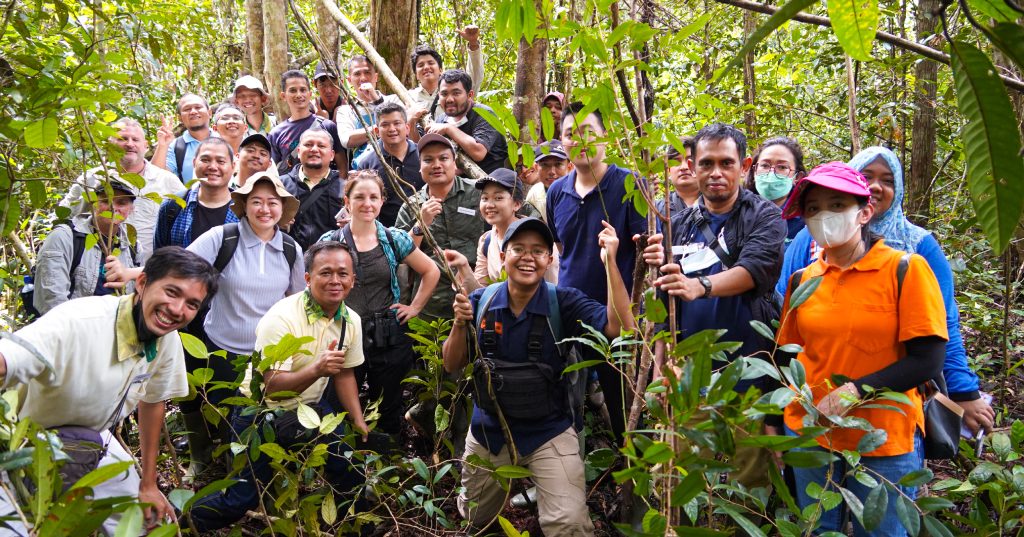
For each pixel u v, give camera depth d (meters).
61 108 2.08
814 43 6.34
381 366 4.13
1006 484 2.21
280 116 7.52
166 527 1.48
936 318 2.37
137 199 4.70
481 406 3.36
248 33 8.54
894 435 2.42
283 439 3.30
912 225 2.96
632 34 1.71
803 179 2.50
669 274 2.07
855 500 2.03
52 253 3.75
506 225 4.25
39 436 1.63
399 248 4.20
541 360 3.26
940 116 6.01
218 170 4.35
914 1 5.20
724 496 2.69
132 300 2.58
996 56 3.88
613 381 3.62
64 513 1.40
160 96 5.68
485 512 3.47
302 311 3.49
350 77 6.69
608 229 3.00
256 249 4.01
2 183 2.28
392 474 3.67
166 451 4.11
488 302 3.38
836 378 2.09
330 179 5.02
